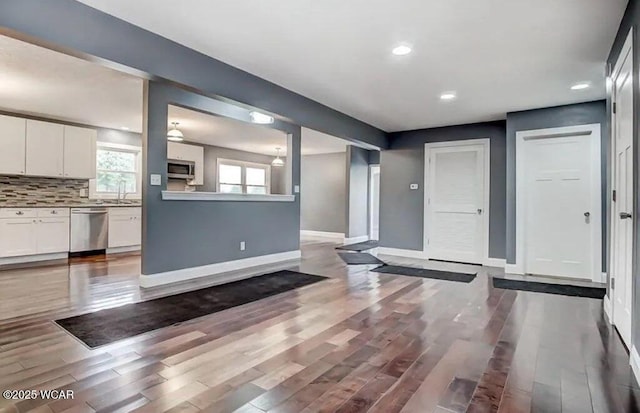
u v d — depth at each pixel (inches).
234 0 94.7
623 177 104.0
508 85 159.0
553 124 191.8
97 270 194.9
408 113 210.8
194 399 70.1
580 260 187.5
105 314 121.0
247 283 169.2
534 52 124.4
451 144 244.7
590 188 185.2
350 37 115.0
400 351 93.9
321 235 394.0
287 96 167.6
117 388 73.9
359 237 363.6
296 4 96.3
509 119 204.7
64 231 229.3
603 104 180.2
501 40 115.6
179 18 104.0
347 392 73.4
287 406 68.1
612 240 118.6
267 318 119.0
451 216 245.0
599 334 106.7
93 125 257.3
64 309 126.3
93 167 250.2
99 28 99.7
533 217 199.8
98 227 244.4
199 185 335.9
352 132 222.1
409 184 262.2
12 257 208.5
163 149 163.9
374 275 190.9
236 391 73.3
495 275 194.7
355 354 91.8
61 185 248.2
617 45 110.4
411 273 197.6
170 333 104.7
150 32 111.7
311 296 146.9
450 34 112.0
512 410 67.5
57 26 91.7
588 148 186.5
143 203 160.4
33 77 158.4
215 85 132.6
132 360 87.0
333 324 113.8
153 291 152.0
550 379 79.6
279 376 79.8
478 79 151.8
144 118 159.3
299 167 245.8
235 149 373.4
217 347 95.2
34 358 87.5
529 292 156.9
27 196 233.5
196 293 149.7
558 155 193.6
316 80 154.9
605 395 73.2
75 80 162.2
